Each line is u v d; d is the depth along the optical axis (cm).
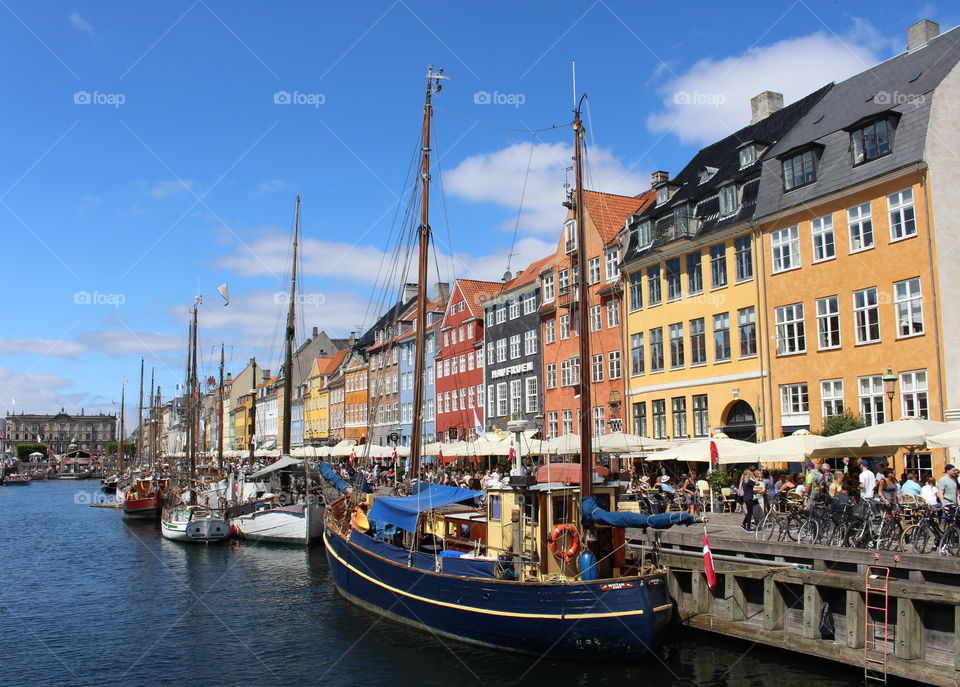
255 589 2509
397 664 1628
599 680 1465
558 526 1614
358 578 2131
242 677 1611
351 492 2622
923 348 2538
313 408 9762
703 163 4147
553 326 4706
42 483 13012
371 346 7900
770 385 3108
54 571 3027
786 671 1457
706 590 1725
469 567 1734
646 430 3862
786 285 3066
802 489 2128
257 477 3875
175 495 4512
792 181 3084
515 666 1570
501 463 4072
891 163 2644
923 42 3053
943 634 1308
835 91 3375
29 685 1595
